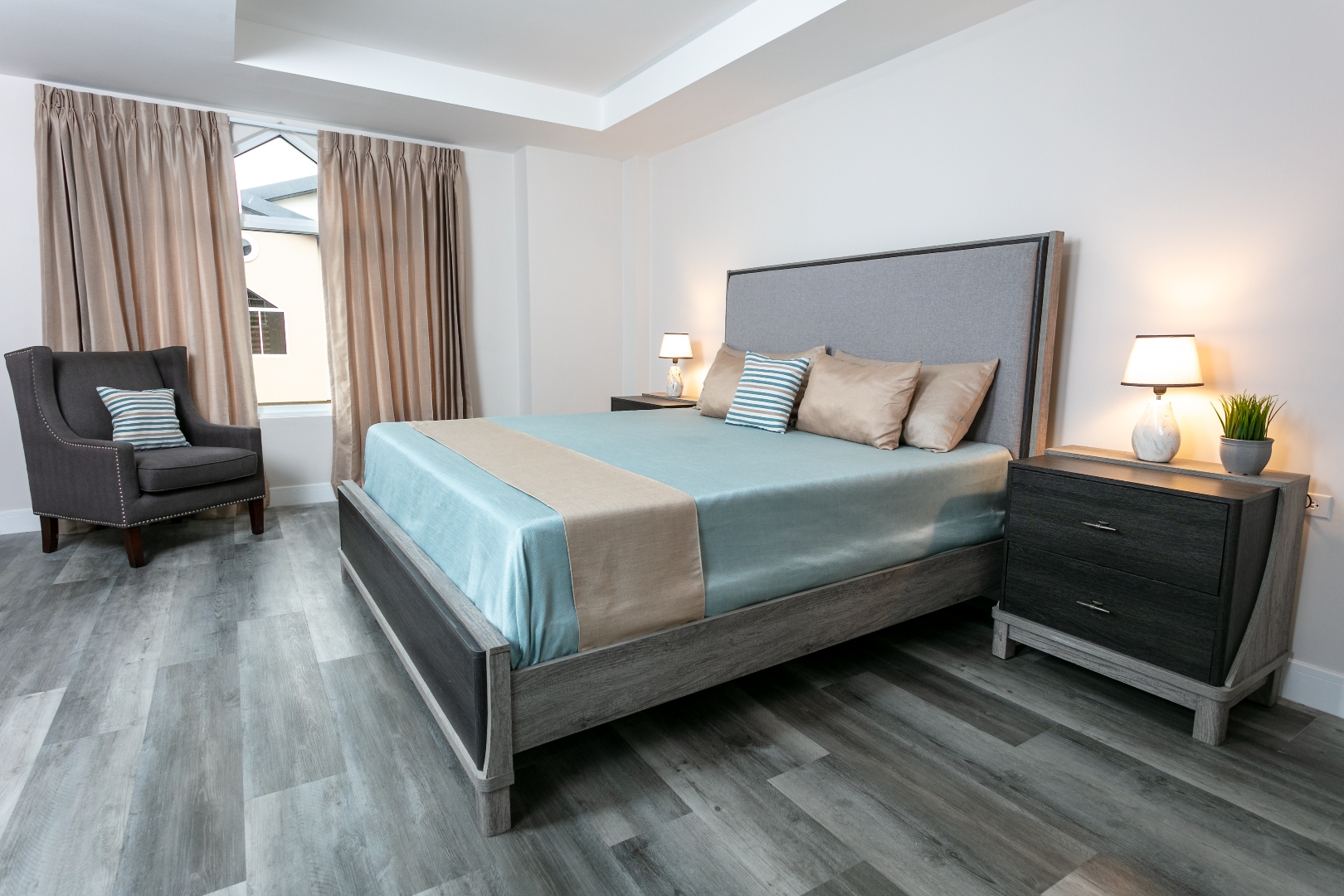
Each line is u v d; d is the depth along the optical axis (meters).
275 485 4.45
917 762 1.82
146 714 2.00
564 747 1.88
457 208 4.74
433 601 1.78
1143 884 1.41
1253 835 1.56
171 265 3.95
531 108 4.22
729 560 1.94
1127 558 2.06
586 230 5.13
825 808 1.63
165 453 3.46
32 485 3.37
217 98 3.87
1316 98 2.02
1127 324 2.52
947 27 2.95
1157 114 2.38
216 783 1.70
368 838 1.52
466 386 4.90
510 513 1.70
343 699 2.10
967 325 2.88
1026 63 2.76
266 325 4.55
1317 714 2.08
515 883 1.40
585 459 2.38
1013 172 2.83
